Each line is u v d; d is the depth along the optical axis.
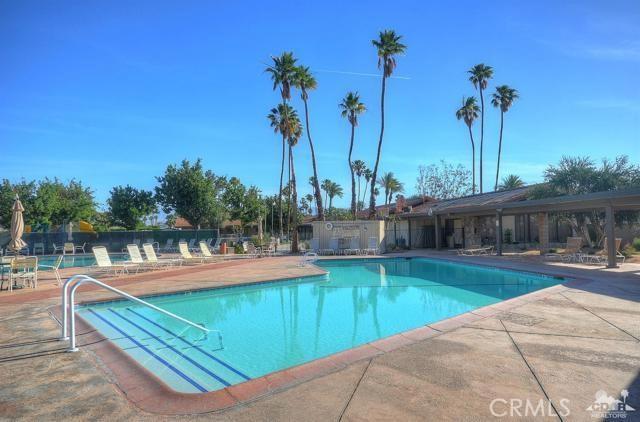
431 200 41.28
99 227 39.69
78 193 40.03
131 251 16.50
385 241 27.36
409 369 4.50
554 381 4.11
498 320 6.74
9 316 7.64
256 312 9.77
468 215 26.45
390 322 8.77
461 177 44.75
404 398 3.76
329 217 49.38
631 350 5.07
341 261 21.77
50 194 34.91
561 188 23.30
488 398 3.73
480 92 45.78
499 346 5.30
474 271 17.30
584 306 7.82
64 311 5.94
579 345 5.30
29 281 12.82
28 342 5.83
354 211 36.16
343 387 4.04
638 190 13.24
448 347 5.29
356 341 7.36
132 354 6.41
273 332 7.92
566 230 27.73
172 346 6.87
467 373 4.36
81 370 4.67
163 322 8.55
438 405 3.60
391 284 14.11
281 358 6.38
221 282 12.80
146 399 3.87
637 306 7.81
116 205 39.66
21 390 4.09
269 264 19.22
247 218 48.16
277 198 55.72
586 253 19.70
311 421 3.36
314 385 4.11
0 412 3.60
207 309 10.12
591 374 4.28
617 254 17.11
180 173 39.88
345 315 9.46
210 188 40.88
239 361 6.22
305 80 31.86
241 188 48.72
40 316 7.64
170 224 62.09
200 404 3.75
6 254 27.11
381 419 3.37
